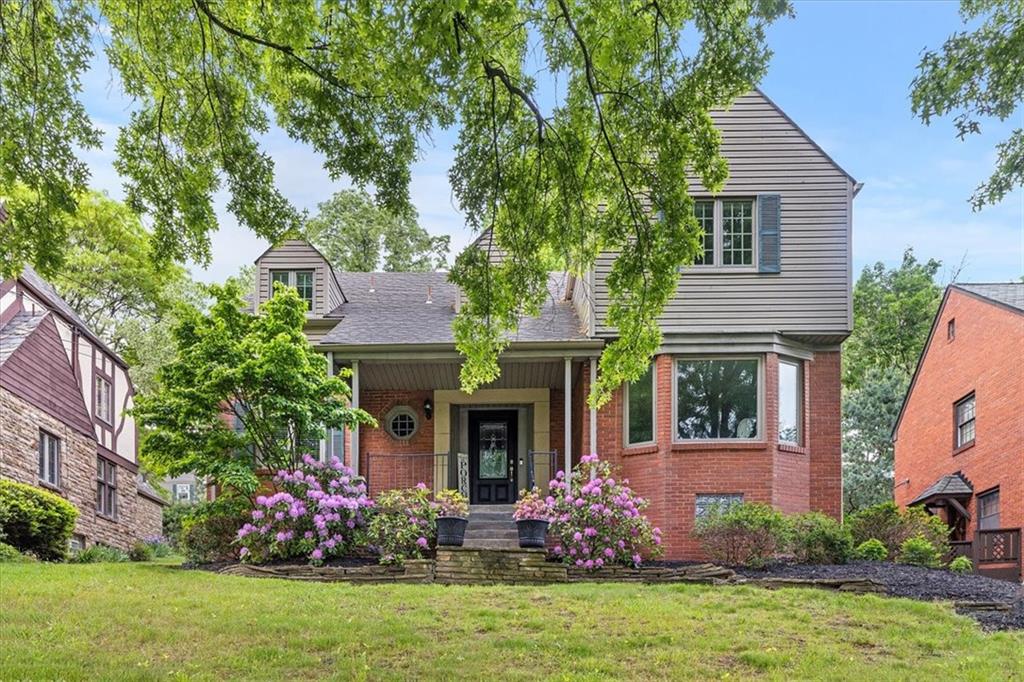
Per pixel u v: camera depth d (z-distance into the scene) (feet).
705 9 27.78
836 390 57.06
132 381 97.66
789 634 32.40
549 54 30.48
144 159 33.24
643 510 55.31
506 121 30.50
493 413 66.69
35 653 28.04
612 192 32.55
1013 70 32.09
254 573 45.47
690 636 31.78
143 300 108.88
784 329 56.13
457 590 39.52
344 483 50.01
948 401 77.92
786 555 48.57
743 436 55.36
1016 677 27.40
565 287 67.05
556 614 34.76
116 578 41.19
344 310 67.72
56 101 31.24
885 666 28.86
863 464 108.37
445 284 73.82
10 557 51.08
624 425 57.21
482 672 27.53
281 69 31.24
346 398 54.34
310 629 31.83
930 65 32.89
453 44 24.70
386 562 46.14
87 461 75.10
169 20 31.68
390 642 30.45
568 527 47.78
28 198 33.09
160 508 97.30
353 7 27.35
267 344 49.49
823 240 57.00
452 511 49.37
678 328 56.13
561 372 61.57
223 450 49.57
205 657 28.53
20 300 69.62
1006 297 69.31
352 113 30.27
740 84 28.60
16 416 61.67
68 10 31.14
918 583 41.88
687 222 31.81
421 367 60.08
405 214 31.58
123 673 26.37
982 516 70.74
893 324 118.11
